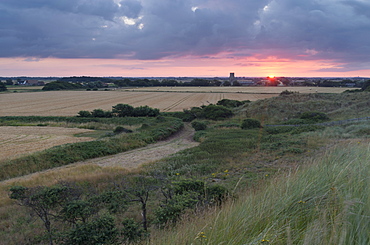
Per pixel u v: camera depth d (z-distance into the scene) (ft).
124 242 22.76
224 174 45.01
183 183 30.76
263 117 152.76
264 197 14.32
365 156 19.60
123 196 32.14
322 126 97.91
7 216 35.50
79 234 22.52
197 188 29.76
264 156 55.98
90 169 63.62
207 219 14.28
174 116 188.96
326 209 11.56
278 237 10.42
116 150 91.71
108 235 22.57
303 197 13.96
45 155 76.54
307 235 9.57
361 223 9.66
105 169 60.75
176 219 23.18
